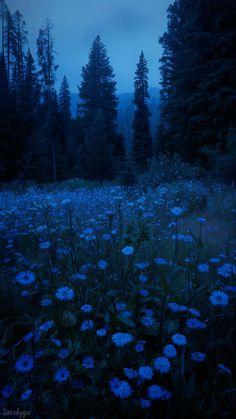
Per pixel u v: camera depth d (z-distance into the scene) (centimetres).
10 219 503
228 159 971
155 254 311
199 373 158
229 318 191
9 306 222
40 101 3158
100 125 2494
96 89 4188
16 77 3353
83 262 295
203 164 1449
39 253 339
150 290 226
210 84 1373
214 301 157
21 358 136
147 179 1244
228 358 161
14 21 3597
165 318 194
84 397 134
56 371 147
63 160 3133
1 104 2367
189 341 170
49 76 3247
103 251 305
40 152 2292
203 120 1426
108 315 177
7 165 2175
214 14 1405
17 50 3572
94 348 169
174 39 2662
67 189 1499
